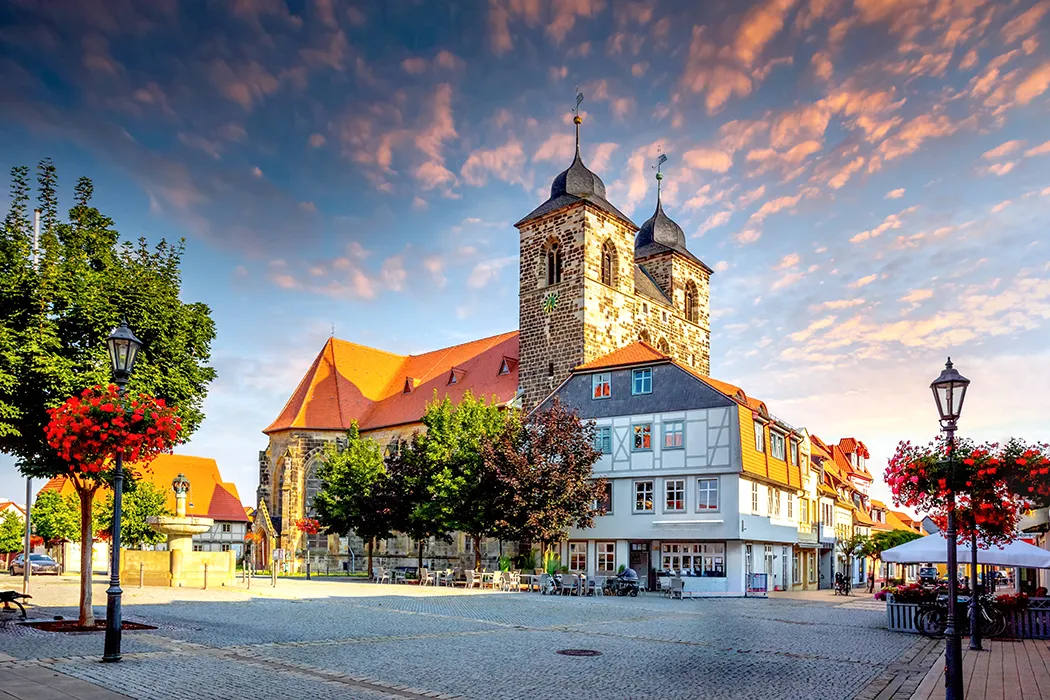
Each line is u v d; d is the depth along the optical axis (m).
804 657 20.34
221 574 41.59
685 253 73.56
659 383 51.41
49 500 65.62
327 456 67.38
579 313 61.03
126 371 18.66
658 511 49.84
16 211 25.56
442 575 51.31
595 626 26.42
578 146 65.88
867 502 94.00
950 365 16.25
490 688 15.27
